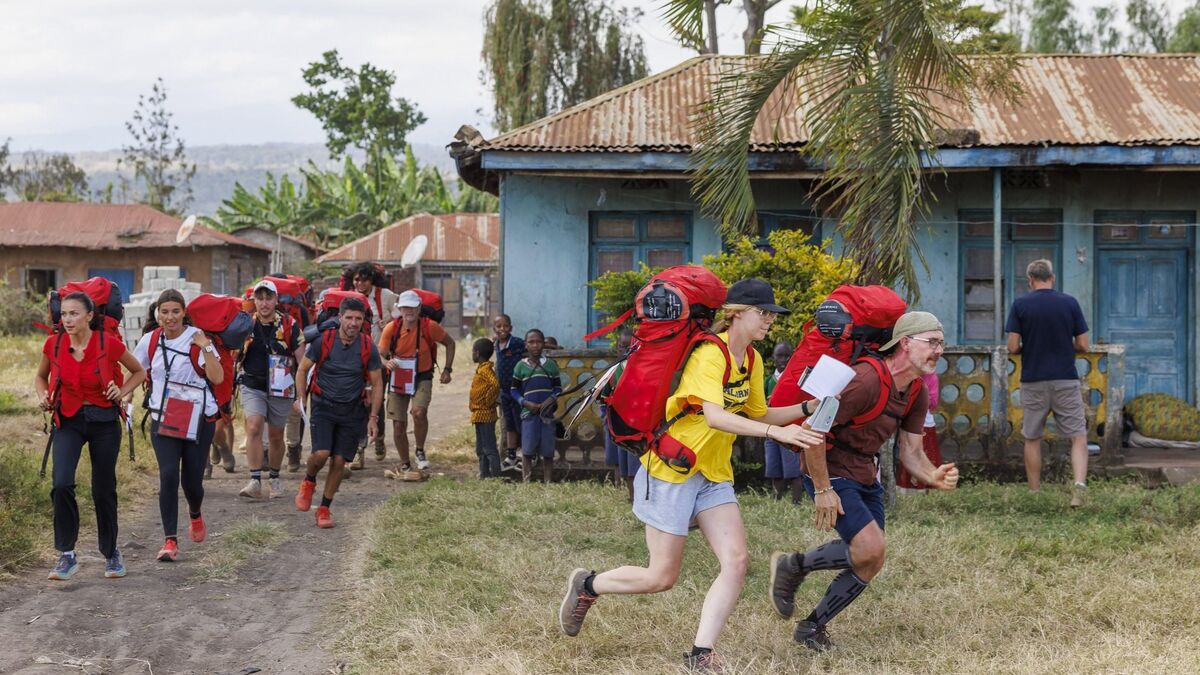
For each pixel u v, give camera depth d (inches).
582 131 480.7
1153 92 499.2
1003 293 498.6
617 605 241.4
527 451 421.1
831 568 216.4
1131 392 498.0
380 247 1464.1
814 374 192.1
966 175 494.0
